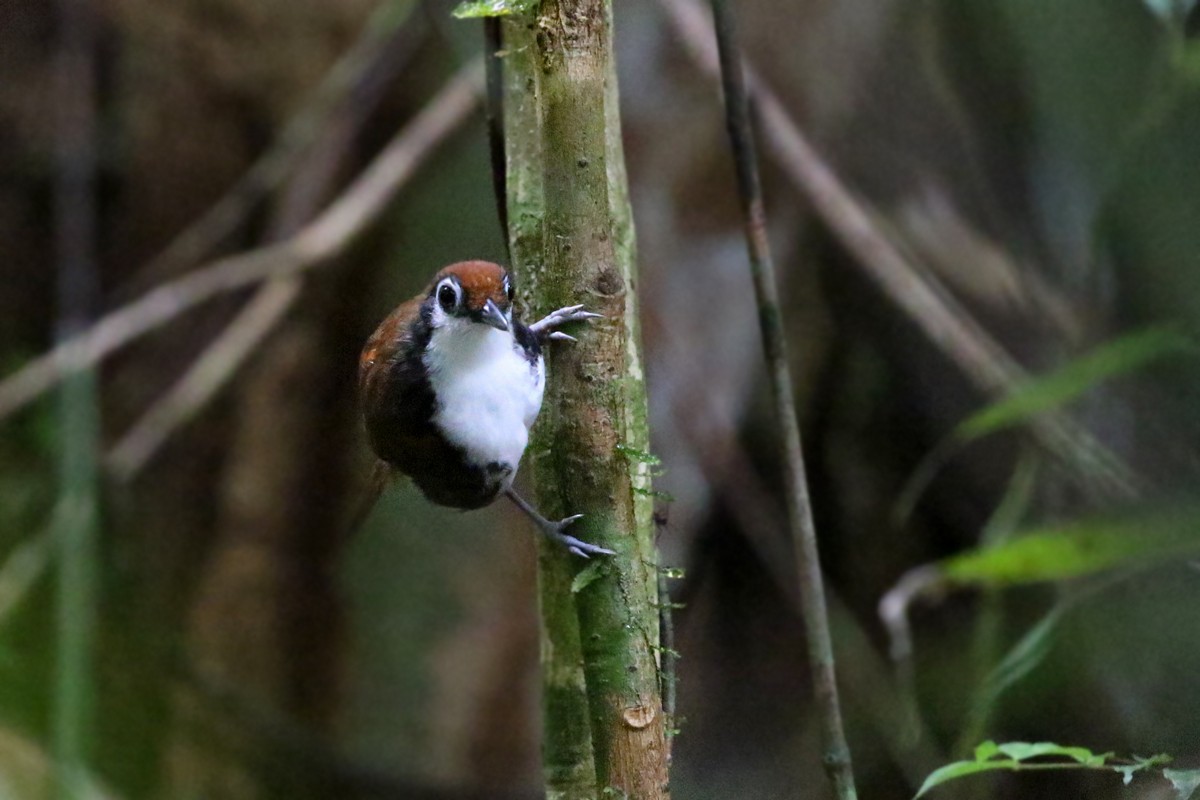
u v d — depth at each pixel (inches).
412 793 471.2
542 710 245.9
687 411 406.6
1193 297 282.5
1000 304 395.2
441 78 513.0
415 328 288.7
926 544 429.1
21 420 463.5
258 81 501.4
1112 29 328.2
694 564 431.2
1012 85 380.5
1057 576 298.7
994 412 269.7
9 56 485.1
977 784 364.8
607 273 188.4
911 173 418.0
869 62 421.4
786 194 427.2
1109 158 312.5
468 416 282.2
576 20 182.9
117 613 467.8
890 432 435.2
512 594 483.8
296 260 420.5
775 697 436.1
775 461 434.0
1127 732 325.7
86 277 474.0
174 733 470.6
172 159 502.9
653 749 190.7
